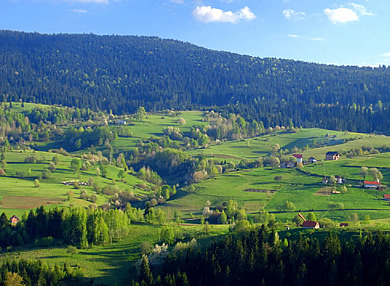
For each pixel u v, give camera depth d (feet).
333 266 354.74
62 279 391.45
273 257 384.68
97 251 472.85
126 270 418.72
